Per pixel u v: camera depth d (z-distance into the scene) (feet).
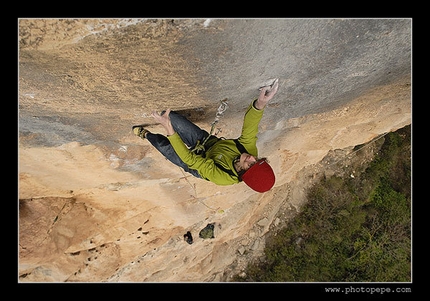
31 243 11.88
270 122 10.75
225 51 6.15
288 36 6.18
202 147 7.80
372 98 11.07
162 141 8.25
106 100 7.34
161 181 12.54
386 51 7.45
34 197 11.39
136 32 5.35
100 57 5.80
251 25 5.68
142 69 6.32
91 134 8.98
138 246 15.30
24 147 8.87
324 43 6.63
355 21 6.19
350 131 14.46
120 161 10.39
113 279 15.37
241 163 7.00
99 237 13.58
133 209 13.57
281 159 15.14
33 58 5.63
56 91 6.75
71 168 10.13
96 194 12.21
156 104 7.79
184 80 6.88
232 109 8.86
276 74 7.40
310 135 13.37
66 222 12.60
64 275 13.23
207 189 14.71
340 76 8.40
